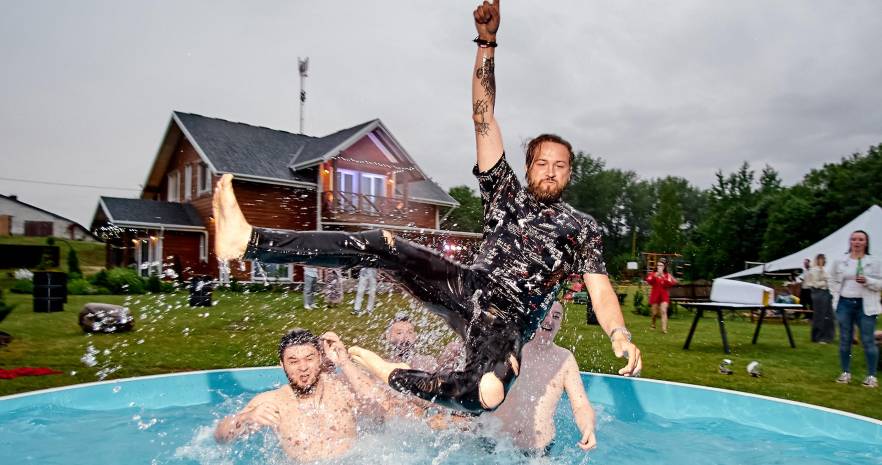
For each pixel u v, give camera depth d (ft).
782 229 121.80
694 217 272.31
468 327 6.98
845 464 9.90
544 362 10.03
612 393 14.34
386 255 6.59
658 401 13.75
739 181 175.52
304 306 37.01
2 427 10.95
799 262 63.05
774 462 10.03
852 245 20.47
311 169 67.15
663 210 181.98
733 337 34.78
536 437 9.57
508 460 9.34
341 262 6.44
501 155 7.87
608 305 8.38
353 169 69.05
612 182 229.86
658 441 11.18
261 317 32.68
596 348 27.43
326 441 9.14
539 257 7.51
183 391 13.78
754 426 12.36
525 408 9.65
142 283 52.60
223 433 9.85
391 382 7.72
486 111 7.85
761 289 46.32
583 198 228.43
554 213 7.84
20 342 23.35
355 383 9.84
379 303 39.17
